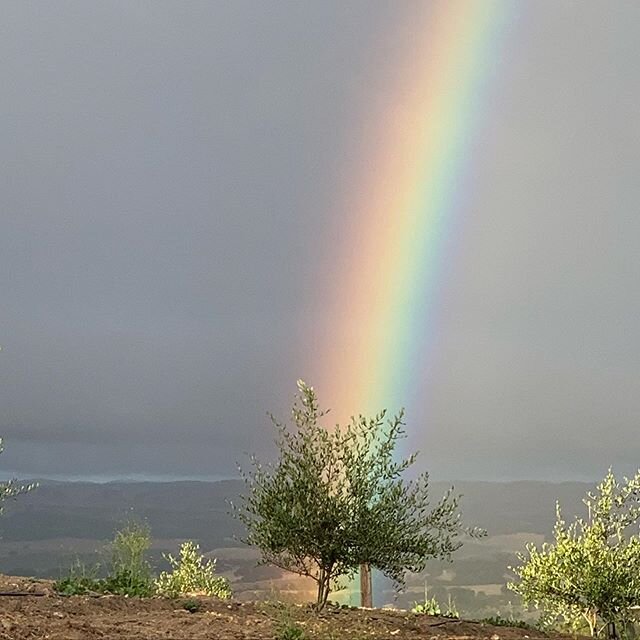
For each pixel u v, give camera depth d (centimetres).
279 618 996
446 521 1134
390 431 1142
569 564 1338
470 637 1098
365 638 961
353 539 1092
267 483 1141
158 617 988
